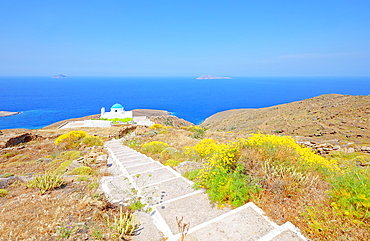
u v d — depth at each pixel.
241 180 4.55
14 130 29.97
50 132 27.39
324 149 11.24
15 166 10.76
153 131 22.16
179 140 17.38
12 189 6.00
